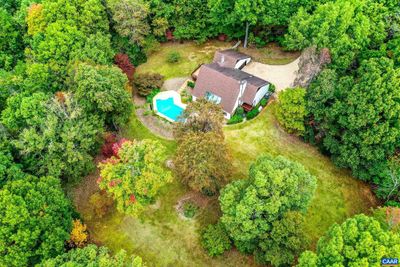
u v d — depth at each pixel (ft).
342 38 168.35
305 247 122.11
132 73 198.18
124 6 192.75
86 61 170.71
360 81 150.71
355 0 176.55
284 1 188.03
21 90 168.96
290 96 160.15
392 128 142.51
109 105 156.76
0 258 115.85
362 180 159.63
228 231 136.36
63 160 148.46
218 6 197.57
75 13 184.75
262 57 209.56
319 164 163.94
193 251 138.72
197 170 133.28
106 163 144.15
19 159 148.66
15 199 121.60
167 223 146.41
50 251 122.42
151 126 180.45
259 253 127.34
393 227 124.47
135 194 132.77
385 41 181.88
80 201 153.69
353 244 108.68
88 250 119.55
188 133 142.92
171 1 211.00
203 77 184.14
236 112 181.37
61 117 150.30
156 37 221.25
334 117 154.40
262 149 168.25
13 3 227.20
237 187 130.82
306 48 175.42
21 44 205.98
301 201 128.26
